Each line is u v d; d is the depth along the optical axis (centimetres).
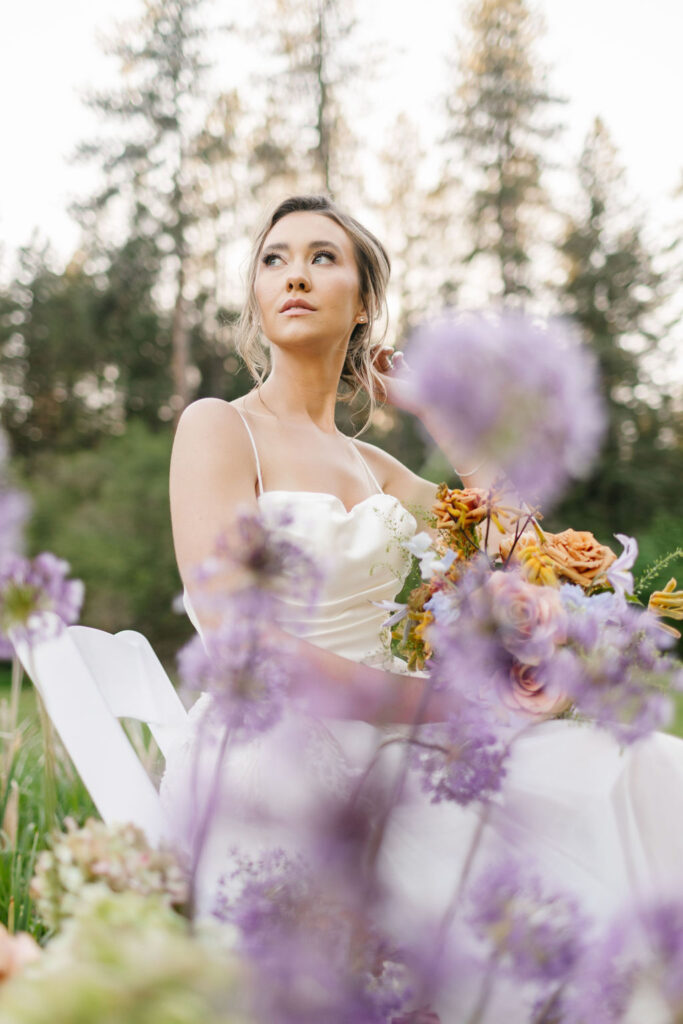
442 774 96
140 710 167
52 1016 58
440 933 76
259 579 92
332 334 188
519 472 74
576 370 73
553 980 75
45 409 1839
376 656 149
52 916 89
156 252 1794
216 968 62
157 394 1789
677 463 1611
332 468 183
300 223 189
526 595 104
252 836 88
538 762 116
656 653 107
